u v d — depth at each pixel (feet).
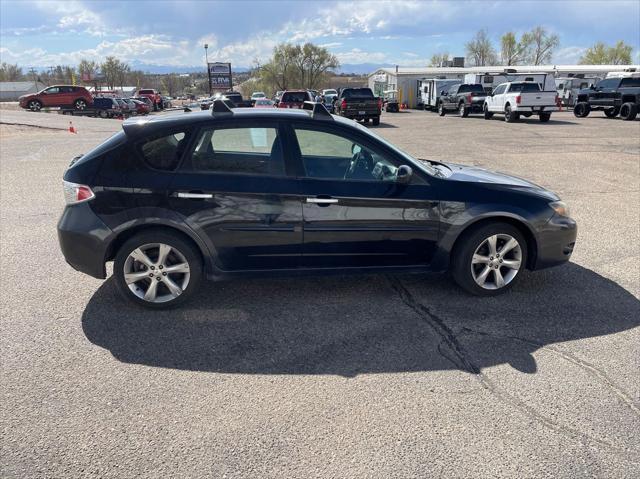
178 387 10.13
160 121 13.14
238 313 13.38
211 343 11.85
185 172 12.84
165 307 13.47
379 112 81.82
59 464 8.08
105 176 12.74
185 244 13.08
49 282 15.38
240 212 12.90
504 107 80.84
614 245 18.90
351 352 11.46
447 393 9.92
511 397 9.78
